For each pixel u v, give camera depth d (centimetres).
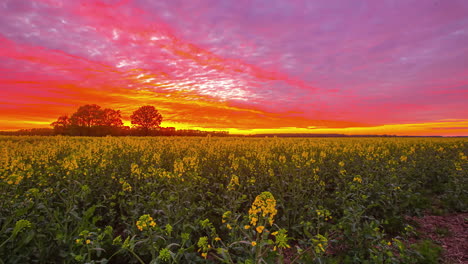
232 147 1442
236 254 441
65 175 660
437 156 1177
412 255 454
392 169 803
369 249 432
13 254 351
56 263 375
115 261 441
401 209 664
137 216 478
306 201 634
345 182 762
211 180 860
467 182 796
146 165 925
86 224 428
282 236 289
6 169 660
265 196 302
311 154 975
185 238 343
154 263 299
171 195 511
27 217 427
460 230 572
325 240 321
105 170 793
